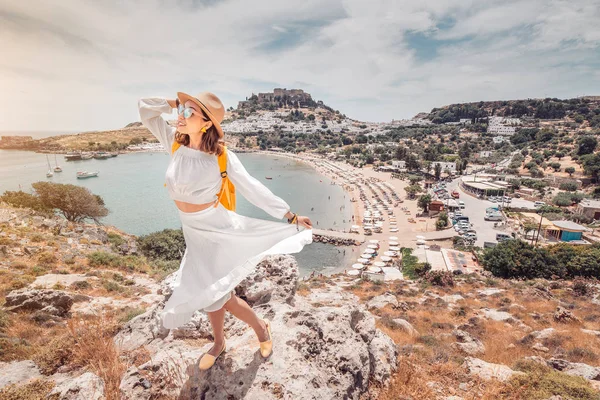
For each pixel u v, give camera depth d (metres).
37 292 11.23
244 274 2.36
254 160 176.25
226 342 3.07
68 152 195.50
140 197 81.38
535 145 179.75
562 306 20.56
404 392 3.72
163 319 2.29
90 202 42.34
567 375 5.18
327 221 70.69
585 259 35.91
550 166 127.38
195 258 2.38
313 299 6.03
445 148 185.25
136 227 58.75
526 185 108.38
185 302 2.26
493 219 71.19
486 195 94.12
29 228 28.02
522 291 24.72
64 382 3.45
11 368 3.90
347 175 129.62
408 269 42.94
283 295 4.66
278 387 2.51
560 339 12.50
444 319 17.52
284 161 173.62
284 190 101.50
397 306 19.41
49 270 19.44
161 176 112.75
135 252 31.28
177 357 3.13
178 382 2.81
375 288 27.34
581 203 78.06
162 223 61.00
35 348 6.93
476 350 10.46
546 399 4.44
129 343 4.10
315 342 3.18
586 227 66.06
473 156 173.25
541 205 81.94
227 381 2.59
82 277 18.53
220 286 2.29
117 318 7.22
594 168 108.38
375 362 3.95
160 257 31.38
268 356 2.77
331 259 49.19
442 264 43.91
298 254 51.09
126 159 169.88
